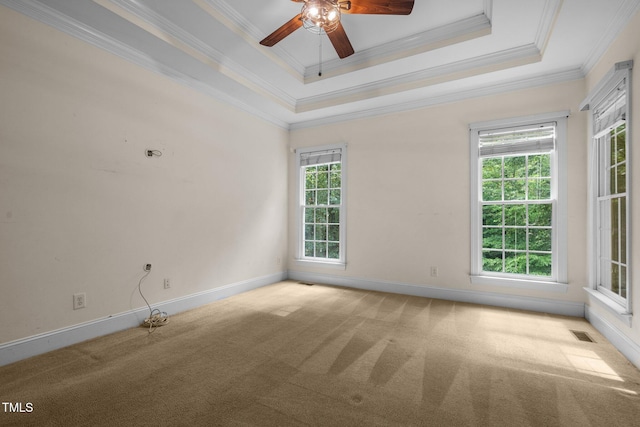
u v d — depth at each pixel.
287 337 2.61
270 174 4.66
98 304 2.61
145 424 1.50
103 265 2.64
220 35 2.85
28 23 2.18
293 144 5.03
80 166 2.48
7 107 2.08
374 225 4.28
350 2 2.10
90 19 2.38
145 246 2.97
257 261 4.40
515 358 2.23
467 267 3.70
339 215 4.69
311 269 4.82
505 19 2.57
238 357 2.23
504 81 3.44
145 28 2.52
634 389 1.83
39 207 2.25
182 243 3.33
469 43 2.95
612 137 2.74
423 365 2.12
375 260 4.27
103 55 2.62
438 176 3.87
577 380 1.93
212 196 3.69
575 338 2.59
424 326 2.88
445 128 3.83
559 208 3.24
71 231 2.43
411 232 4.03
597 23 2.42
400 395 1.76
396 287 4.10
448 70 3.40
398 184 4.12
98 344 2.44
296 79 3.77
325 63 3.62
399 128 4.12
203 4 2.50
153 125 3.03
